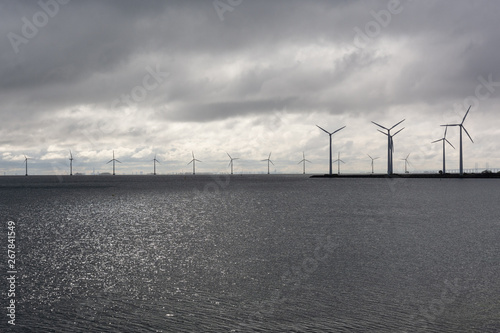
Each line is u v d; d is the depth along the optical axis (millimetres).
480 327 15961
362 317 17016
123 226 48156
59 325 16266
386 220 52562
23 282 22547
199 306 18469
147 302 19031
